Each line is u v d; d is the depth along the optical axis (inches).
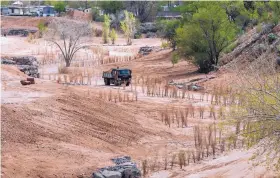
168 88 4707.2
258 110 1904.5
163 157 2687.0
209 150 2778.1
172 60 6441.9
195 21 6028.5
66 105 3248.0
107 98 4005.9
